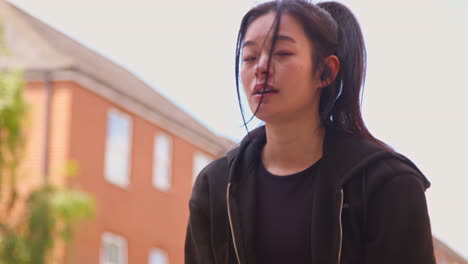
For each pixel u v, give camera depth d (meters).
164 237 22.88
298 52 1.71
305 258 1.75
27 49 20.22
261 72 1.71
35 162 19.09
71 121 19.31
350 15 1.88
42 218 11.13
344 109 1.84
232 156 1.86
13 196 11.27
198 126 26.08
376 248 1.71
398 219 1.69
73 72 19.39
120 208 20.84
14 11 22.38
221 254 1.87
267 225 1.78
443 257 29.31
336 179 1.72
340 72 1.83
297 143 1.79
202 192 1.91
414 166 1.75
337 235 1.70
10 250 10.70
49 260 11.21
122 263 20.77
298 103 1.73
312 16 1.73
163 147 23.11
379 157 1.71
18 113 11.00
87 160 19.75
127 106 21.31
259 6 1.75
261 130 1.88
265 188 1.80
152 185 22.42
